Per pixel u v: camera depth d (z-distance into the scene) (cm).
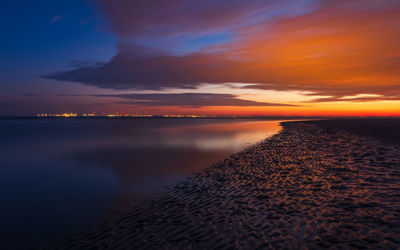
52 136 4616
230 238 576
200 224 669
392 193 725
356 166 1105
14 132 5919
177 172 1398
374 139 2062
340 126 4378
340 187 829
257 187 938
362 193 749
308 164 1249
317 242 511
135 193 1052
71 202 1016
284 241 532
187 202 860
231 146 2484
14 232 750
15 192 1202
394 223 545
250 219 662
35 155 2419
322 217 618
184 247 560
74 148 2855
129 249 579
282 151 1784
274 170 1188
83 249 607
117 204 934
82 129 7294
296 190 849
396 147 1539
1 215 896
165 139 3600
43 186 1305
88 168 1722
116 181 1310
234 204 786
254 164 1388
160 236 626
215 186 1020
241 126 6969
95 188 1203
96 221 784
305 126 5166
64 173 1609
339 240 507
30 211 928
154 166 1627
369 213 607
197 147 2542
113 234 670
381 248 462
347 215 611
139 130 6378
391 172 956
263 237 561
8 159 2219
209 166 1483
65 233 717
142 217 768
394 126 3809
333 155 1441
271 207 725
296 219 627
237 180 1076
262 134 3825
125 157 2089
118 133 5278
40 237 705
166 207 833
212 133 4528
